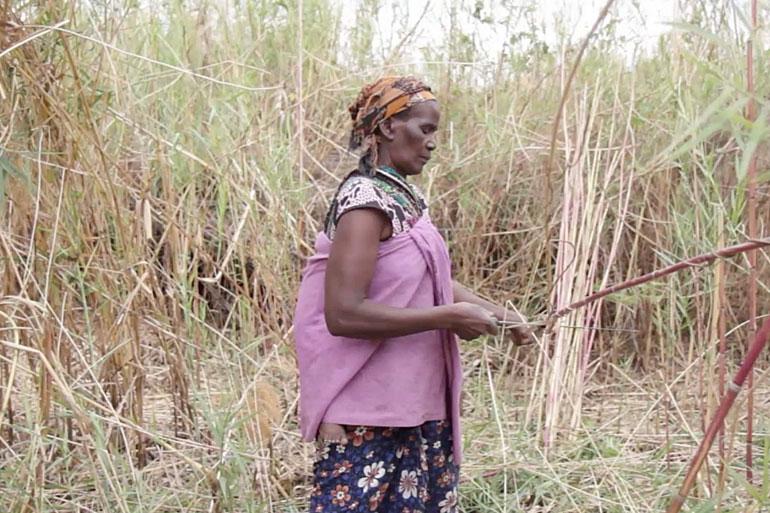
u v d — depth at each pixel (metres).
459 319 1.88
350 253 1.87
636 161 3.80
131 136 3.34
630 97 3.79
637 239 3.61
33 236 2.47
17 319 2.61
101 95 2.71
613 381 3.91
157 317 2.97
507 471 3.00
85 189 2.79
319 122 4.52
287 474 2.94
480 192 4.19
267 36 4.41
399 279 1.93
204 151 3.42
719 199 2.75
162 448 3.02
